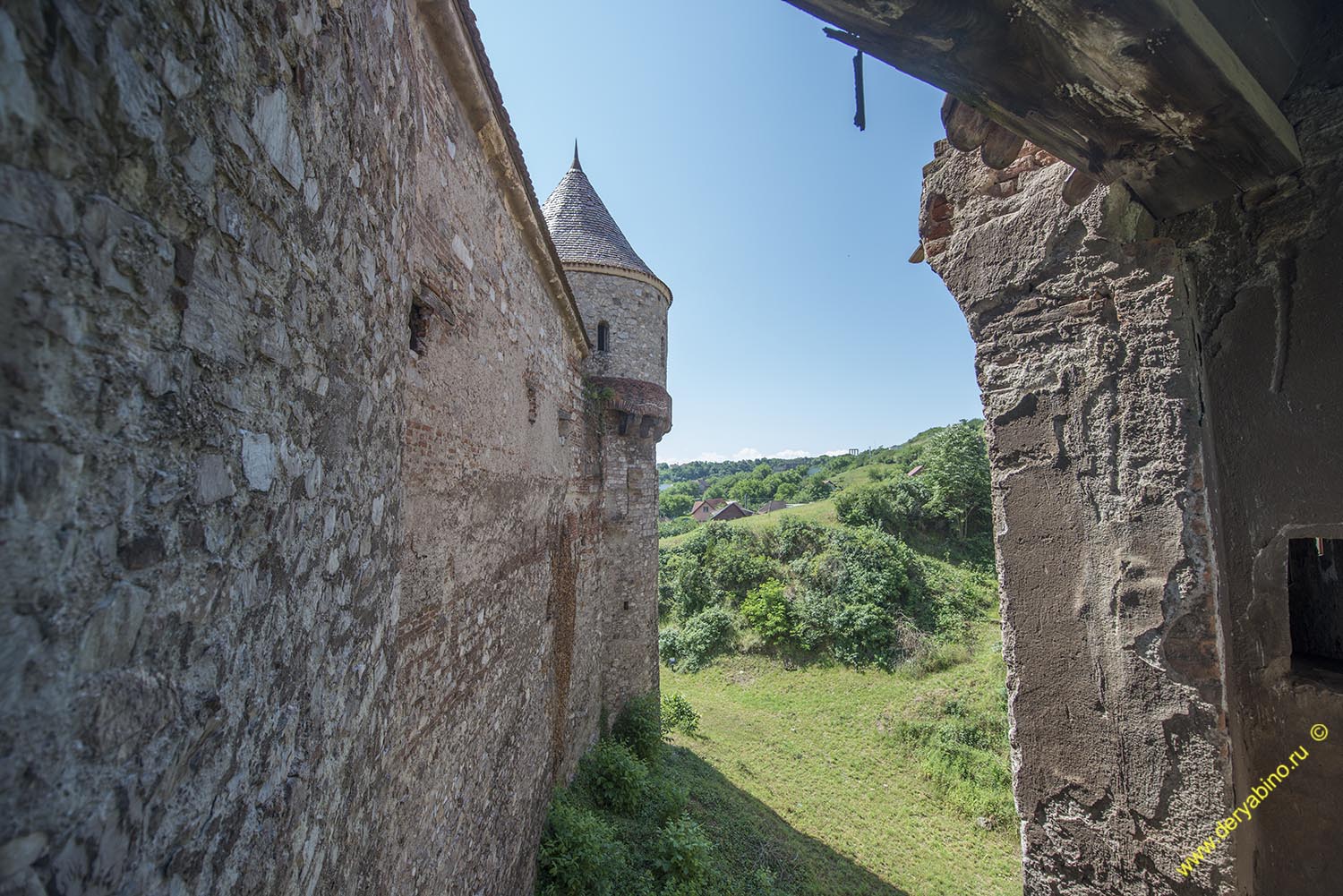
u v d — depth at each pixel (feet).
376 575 6.48
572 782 28.14
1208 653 7.01
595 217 39.65
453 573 13.28
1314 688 6.43
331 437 5.24
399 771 10.41
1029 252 8.50
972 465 85.61
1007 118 5.82
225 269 3.56
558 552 25.94
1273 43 5.81
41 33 2.30
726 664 66.69
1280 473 6.63
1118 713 7.68
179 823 3.18
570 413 28.63
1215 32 4.75
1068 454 8.18
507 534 17.98
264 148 3.96
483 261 15.38
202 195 3.32
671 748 41.75
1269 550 6.72
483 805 15.47
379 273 6.52
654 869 23.38
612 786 28.35
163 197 3.01
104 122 2.62
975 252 9.18
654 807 28.50
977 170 9.20
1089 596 7.96
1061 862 8.16
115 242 2.71
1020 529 8.66
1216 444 7.16
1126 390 7.66
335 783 5.32
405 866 10.62
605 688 36.81
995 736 45.44
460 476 13.70
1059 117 5.67
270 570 4.13
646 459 40.16
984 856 33.96
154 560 2.99
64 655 2.45
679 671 67.77
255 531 3.92
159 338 3.03
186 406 3.23
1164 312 7.32
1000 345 8.96
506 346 17.67
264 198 3.99
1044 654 8.37
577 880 20.49
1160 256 7.34
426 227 11.35
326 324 5.10
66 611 2.46
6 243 2.20
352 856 5.78
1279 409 6.61
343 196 5.43
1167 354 7.31
